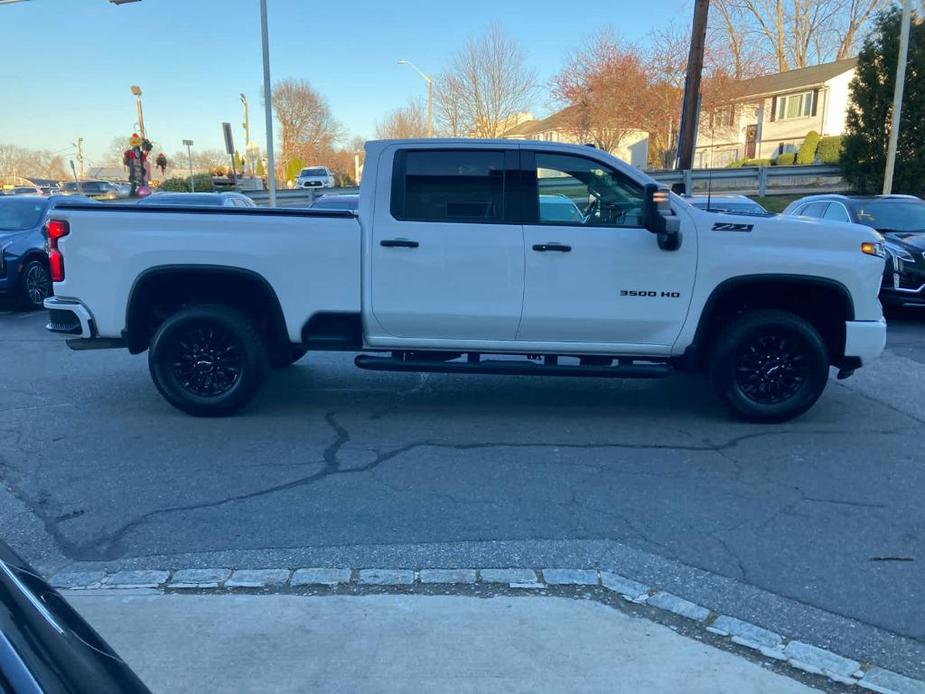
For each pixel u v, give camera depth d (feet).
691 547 13.74
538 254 19.38
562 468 17.43
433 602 11.89
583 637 10.97
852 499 15.80
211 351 20.89
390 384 24.90
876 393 23.79
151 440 19.47
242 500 15.80
